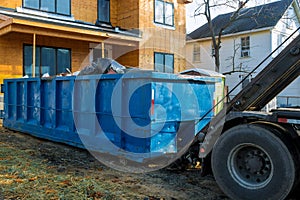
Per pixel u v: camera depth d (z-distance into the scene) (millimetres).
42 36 12672
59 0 13891
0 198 3547
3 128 8961
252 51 21984
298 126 3451
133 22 15484
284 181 3242
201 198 3771
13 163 5098
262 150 3422
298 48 3631
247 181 3561
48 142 7086
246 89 3959
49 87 6848
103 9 15719
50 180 4270
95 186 4059
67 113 6316
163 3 16391
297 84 21250
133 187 4102
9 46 11883
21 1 12758
